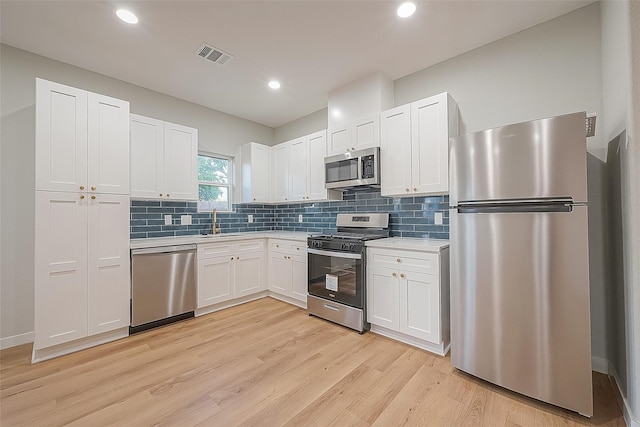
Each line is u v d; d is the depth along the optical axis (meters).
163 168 2.95
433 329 2.11
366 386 1.72
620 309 1.64
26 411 1.51
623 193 1.49
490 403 1.57
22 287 2.38
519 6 1.95
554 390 1.50
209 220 3.71
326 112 3.77
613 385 1.72
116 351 2.19
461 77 2.52
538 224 1.54
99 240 2.32
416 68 2.77
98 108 2.34
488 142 1.71
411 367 1.94
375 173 2.68
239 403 1.57
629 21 1.35
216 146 3.80
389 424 1.41
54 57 2.52
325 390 1.69
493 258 1.69
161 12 1.97
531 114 2.17
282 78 2.95
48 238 2.09
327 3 1.90
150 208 3.14
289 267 3.30
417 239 2.64
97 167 2.32
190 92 3.26
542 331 1.53
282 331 2.55
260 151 3.92
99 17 2.01
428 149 2.39
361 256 2.50
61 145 2.15
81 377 1.83
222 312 3.06
